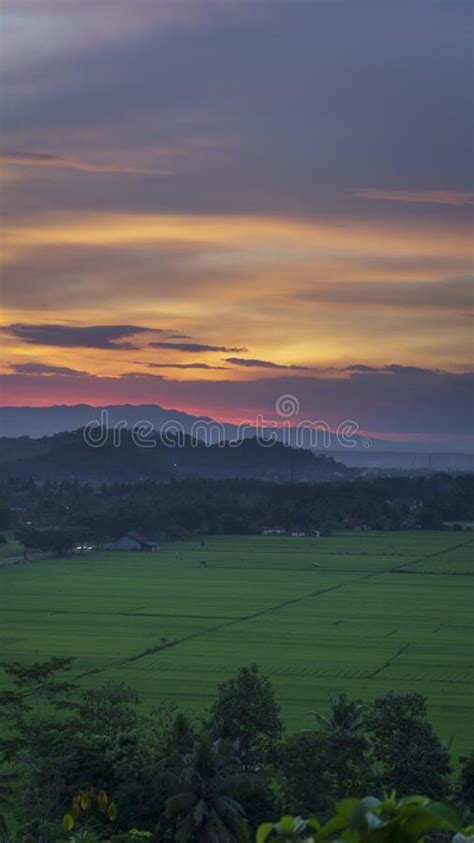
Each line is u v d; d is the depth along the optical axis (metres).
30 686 94.25
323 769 56.03
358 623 156.00
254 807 51.34
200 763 50.41
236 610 168.25
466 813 52.03
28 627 148.00
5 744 59.03
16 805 52.56
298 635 144.12
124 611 165.75
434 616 163.38
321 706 97.81
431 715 94.25
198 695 102.19
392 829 5.55
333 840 5.64
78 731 59.03
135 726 62.25
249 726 59.97
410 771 56.69
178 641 138.12
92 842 16.38
